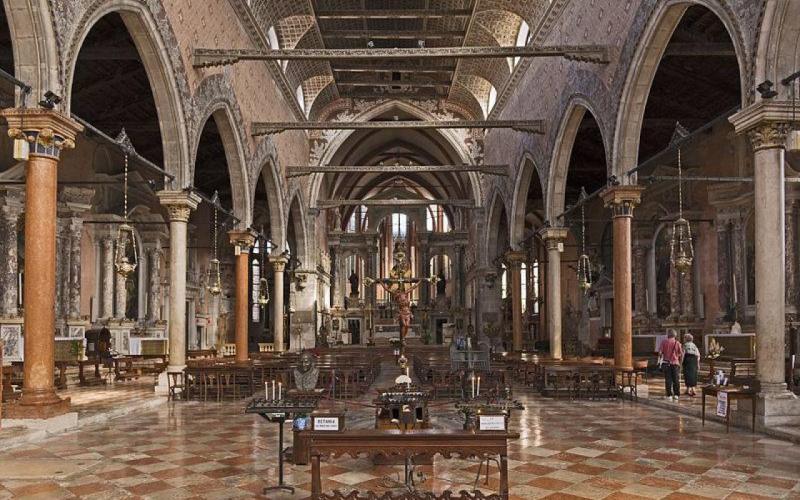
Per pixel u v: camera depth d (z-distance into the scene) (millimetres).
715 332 23641
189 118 17688
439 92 38875
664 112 24953
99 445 10297
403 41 32656
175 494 7461
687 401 14984
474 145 39031
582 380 17734
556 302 23922
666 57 21125
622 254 17547
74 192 23922
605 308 34281
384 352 32156
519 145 28641
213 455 9523
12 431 10672
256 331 47750
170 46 16250
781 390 11203
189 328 36250
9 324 20938
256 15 24703
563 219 23859
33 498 7285
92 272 26875
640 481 7930
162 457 9391
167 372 16766
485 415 6500
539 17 25375
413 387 9281
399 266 17469
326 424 6410
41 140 11227
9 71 20266
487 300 38062
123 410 13773
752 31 11375
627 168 17438
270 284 48312
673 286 26047
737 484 7781
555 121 22844
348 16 27781
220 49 19469
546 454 9477
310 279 38656
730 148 23469
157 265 31109
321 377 17625
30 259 11312
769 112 10992
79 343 21125
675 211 26188
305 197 38094
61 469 8570
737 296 22938
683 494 7367
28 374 11352
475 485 7586
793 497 7250
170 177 17438
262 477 8219
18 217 22031
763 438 10688
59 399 11656
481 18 28828
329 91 37281
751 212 22641
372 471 8461
